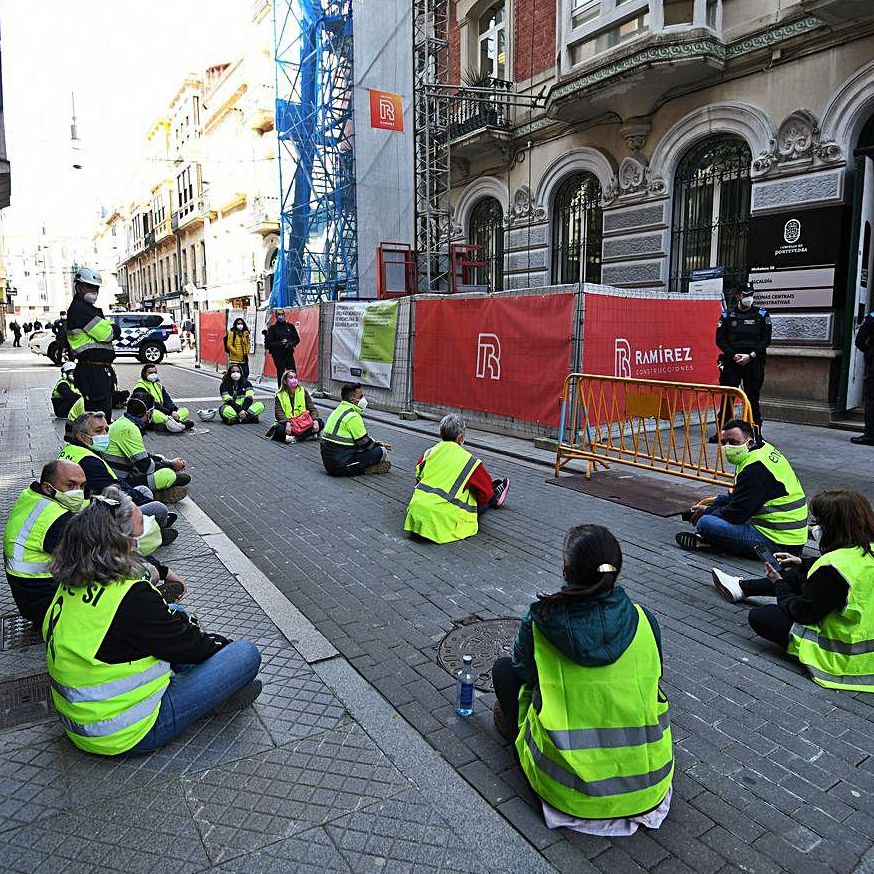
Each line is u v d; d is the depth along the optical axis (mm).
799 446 8750
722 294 10562
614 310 8672
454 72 17781
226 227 38094
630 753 2434
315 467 8539
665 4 11227
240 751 2971
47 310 105500
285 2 22906
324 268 21094
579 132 14055
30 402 13922
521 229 15883
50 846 2443
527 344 9172
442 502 5660
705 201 12047
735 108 10969
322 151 20562
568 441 8562
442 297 10828
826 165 9828
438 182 17938
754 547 4406
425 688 3482
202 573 4957
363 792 2725
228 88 34781
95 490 5199
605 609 2428
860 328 8820
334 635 4066
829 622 3508
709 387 6371
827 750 2988
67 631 2766
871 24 9195
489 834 2512
